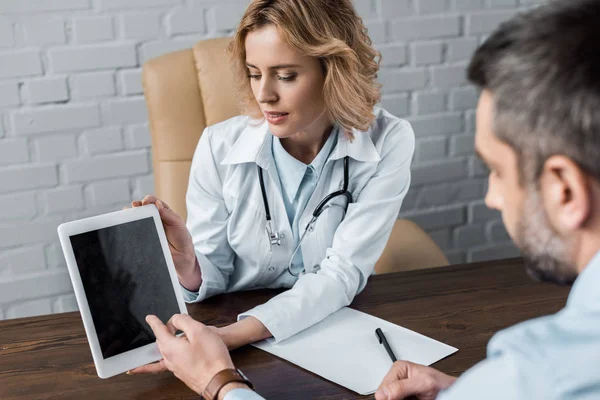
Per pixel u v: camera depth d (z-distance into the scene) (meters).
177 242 1.09
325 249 1.24
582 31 0.47
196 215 1.28
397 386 0.84
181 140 1.61
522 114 0.48
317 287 1.09
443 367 0.93
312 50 1.07
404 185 1.25
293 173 1.24
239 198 1.24
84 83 1.90
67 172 1.94
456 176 2.27
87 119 1.93
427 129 2.21
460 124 2.24
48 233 1.96
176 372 0.86
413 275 1.23
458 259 2.34
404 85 2.15
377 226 1.20
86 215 1.99
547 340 0.46
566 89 0.46
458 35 2.17
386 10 2.08
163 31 1.93
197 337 0.86
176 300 0.97
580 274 0.49
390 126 1.26
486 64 0.51
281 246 1.24
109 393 0.89
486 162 0.55
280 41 1.05
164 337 0.87
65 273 2.00
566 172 0.48
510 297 1.13
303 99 1.11
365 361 0.95
